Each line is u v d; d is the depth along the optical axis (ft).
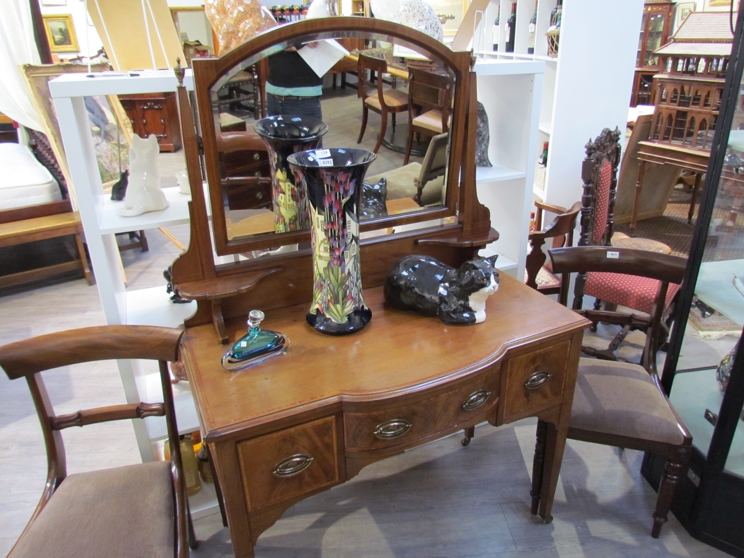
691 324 5.13
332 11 4.28
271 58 3.72
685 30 9.50
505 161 6.03
